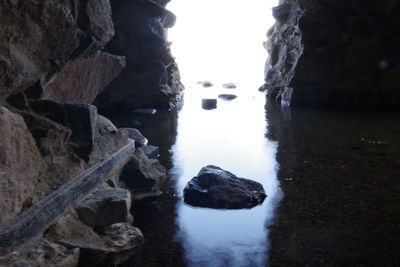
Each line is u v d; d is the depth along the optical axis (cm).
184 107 1659
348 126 1222
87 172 518
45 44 499
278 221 563
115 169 600
